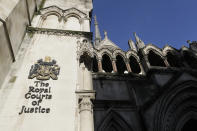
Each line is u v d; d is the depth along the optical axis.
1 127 7.48
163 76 17.38
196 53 21.00
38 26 14.74
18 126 7.62
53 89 9.39
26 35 12.97
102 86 16.25
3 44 9.48
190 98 15.78
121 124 13.77
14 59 10.70
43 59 11.08
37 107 8.44
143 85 17.09
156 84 16.45
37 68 10.37
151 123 13.67
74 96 9.13
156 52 20.69
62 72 10.45
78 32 14.09
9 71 10.02
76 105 8.74
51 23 15.75
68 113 8.38
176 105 15.00
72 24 16.08
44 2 18.45
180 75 17.06
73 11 17.44
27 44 12.21
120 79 17.25
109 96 15.49
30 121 7.86
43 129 7.66
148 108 14.63
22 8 12.39
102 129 13.16
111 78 17.14
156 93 15.52
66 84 9.77
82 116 8.07
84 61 11.38
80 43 12.79
